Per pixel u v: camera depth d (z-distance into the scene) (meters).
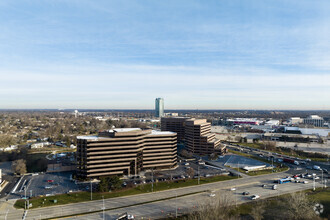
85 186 173.50
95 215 127.38
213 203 126.19
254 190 165.88
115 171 196.00
